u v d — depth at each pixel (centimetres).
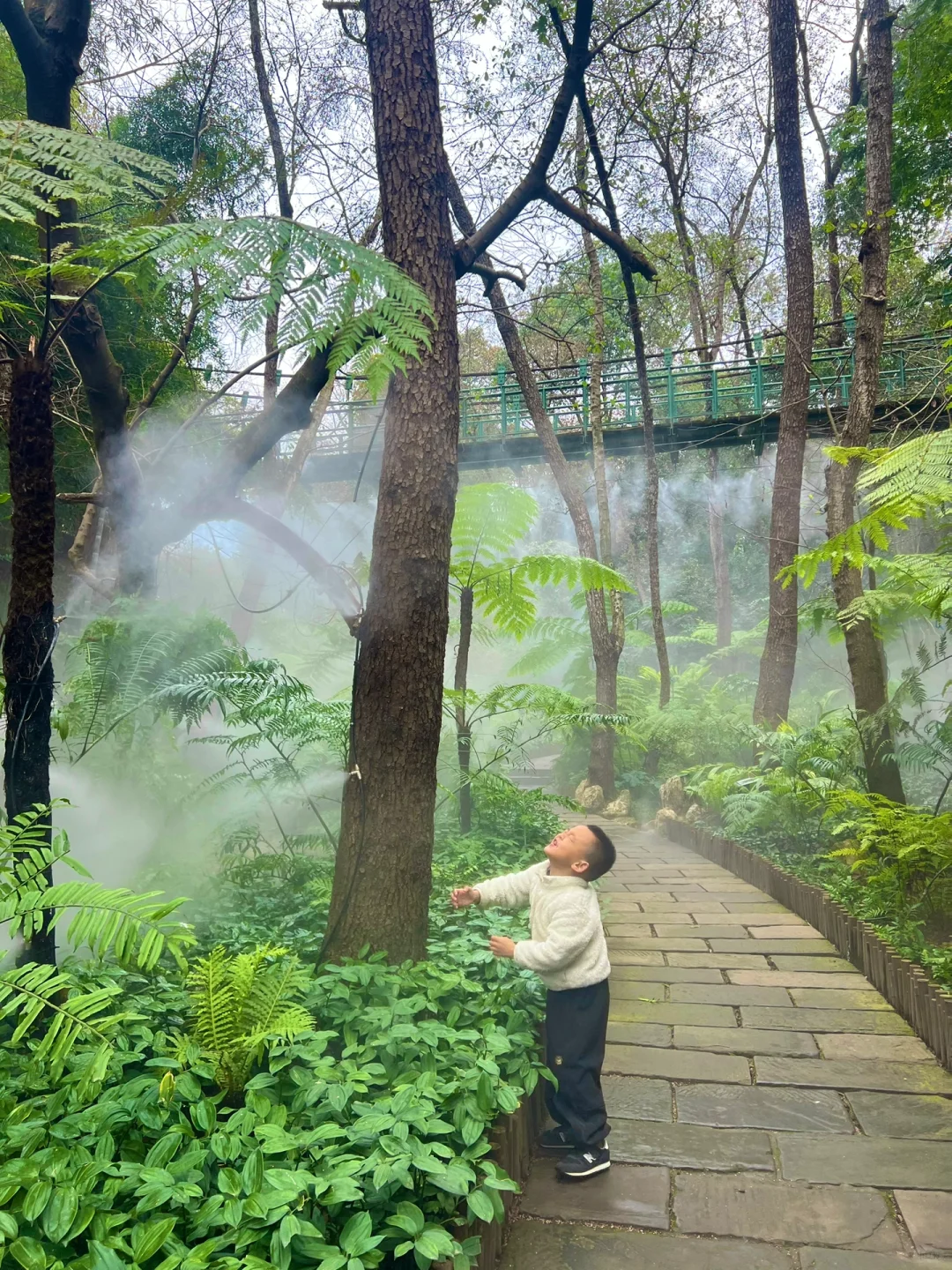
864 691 704
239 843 532
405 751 353
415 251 363
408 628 356
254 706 462
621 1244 254
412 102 366
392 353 286
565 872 315
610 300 1459
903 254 1455
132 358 873
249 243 253
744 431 1489
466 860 604
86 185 278
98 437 554
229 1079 246
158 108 953
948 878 561
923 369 1320
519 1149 287
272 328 905
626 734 822
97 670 439
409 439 361
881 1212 267
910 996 421
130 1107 217
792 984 482
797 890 635
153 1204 184
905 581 645
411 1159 202
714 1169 295
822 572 1362
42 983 210
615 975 502
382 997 305
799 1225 262
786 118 1060
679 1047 398
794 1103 342
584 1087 294
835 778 752
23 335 388
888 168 778
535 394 1227
